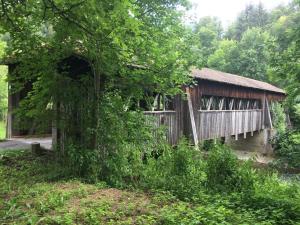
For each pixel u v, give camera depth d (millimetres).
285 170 15664
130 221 5023
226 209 6066
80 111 9234
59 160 9312
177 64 9391
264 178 9430
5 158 9570
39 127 9500
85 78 9164
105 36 6801
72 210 5352
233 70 38969
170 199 6781
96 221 4898
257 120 23547
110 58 8094
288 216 6055
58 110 9250
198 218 5152
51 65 8891
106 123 8688
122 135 8758
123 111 8992
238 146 25500
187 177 8141
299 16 27047
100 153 8609
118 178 8336
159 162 8867
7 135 13719
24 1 5875
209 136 16172
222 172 8109
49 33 8773
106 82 9305
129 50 8078
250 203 6664
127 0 5309
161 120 12531
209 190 7723
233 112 19375
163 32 9719
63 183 7465
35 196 6145
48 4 5785
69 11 5684
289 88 11383
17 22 7145
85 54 8477
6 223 4641
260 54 38469
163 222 5152
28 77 9336
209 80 15203
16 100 13516
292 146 16172
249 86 20422
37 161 9516
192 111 14242
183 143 9688
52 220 4789
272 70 11414
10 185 7078
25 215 4938
